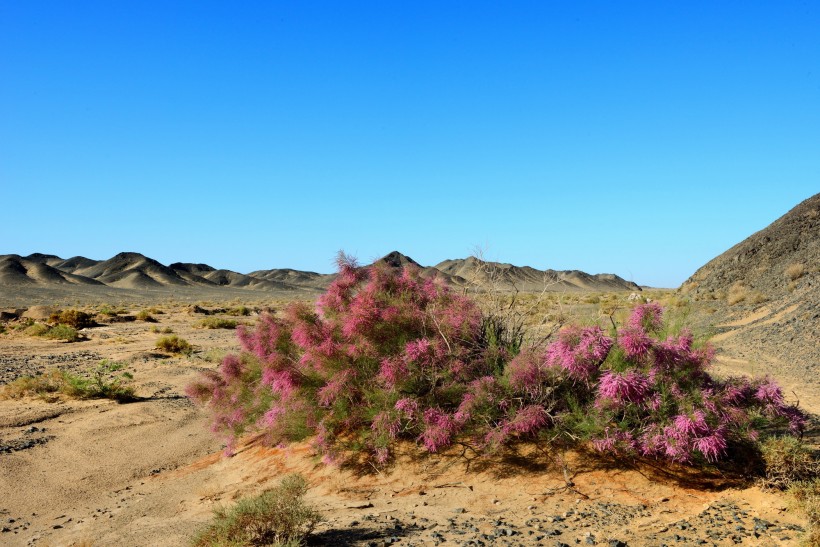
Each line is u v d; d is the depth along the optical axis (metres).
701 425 6.67
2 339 29.34
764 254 36.62
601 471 7.19
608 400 7.08
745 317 25.69
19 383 15.99
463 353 8.30
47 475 9.95
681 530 5.41
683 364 7.21
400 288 9.14
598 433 7.22
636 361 7.20
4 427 12.73
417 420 7.90
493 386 7.73
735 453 7.33
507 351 8.50
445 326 8.42
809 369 15.32
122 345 27.34
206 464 10.12
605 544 5.15
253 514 5.81
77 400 15.24
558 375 7.66
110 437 12.07
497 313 9.28
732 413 7.00
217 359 22.00
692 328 7.97
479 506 6.72
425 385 8.23
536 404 7.62
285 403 8.58
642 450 7.23
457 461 7.80
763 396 7.36
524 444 7.93
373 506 6.98
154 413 13.89
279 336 9.16
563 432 7.52
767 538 5.01
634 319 7.69
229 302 80.31
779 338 19.62
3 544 7.17
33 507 8.65
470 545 5.30
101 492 9.32
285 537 5.73
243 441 10.77
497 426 7.52
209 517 7.24
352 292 9.25
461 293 9.27
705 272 45.59
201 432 12.45
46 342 28.39
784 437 6.77
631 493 6.72
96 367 20.61
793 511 5.66
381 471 7.89
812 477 6.32
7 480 9.62
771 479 6.41
